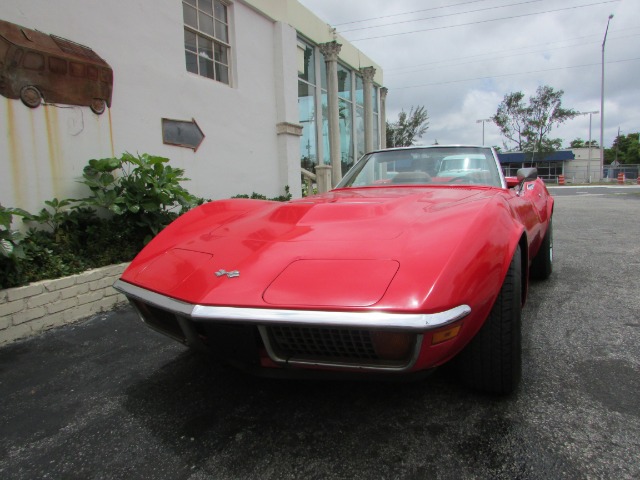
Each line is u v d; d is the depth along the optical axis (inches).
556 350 88.7
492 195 85.0
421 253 57.3
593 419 64.0
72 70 152.0
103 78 163.8
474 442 59.9
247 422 68.3
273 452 60.2
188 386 81.5
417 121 1187.9
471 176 111.6
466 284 54.3
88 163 159.3
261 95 263.7
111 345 103.9
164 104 194.4
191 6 215.8
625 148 2743.6
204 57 225.9
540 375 78.0
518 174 111.8
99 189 152.2
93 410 74.0
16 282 111.0
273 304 54.4
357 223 71.6
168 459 59.8
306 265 60.1
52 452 62.5
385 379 57.6
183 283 64.5
